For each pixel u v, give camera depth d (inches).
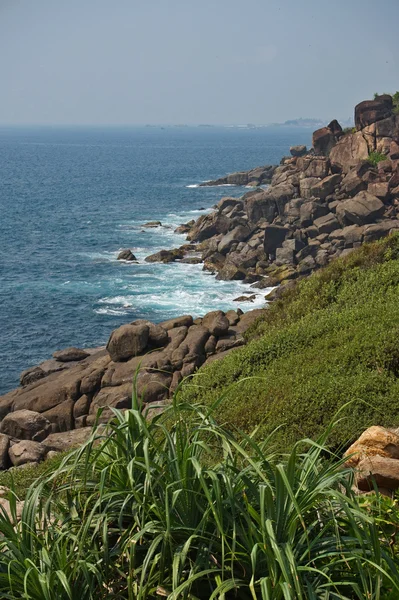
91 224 3491.6
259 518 173.6
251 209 2871.6
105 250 2827.3
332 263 905.5
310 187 2962.6
